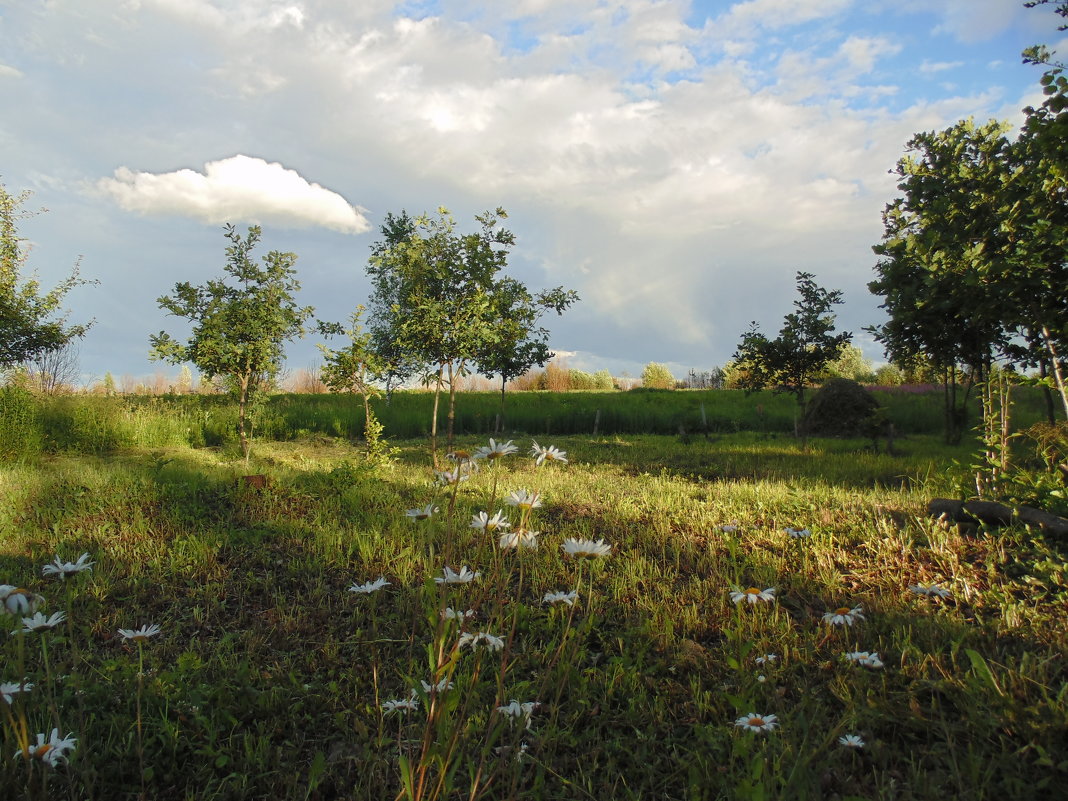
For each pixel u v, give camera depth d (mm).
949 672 3256
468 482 8414
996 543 5203
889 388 26688
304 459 11992
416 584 4715
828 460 11258
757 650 3512
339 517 6801
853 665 3271
